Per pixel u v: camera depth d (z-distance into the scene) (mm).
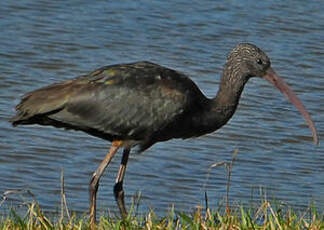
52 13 22156
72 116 11648
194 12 23000
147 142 12148
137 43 20891
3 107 17359
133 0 23547
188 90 11953
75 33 21109
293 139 17156
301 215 12328
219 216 10773
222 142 16875
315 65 20500
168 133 12109
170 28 21844
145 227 10555
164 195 14578
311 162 16266
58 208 13711
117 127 11836
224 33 21844
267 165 16062
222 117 12219
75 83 11773
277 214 10875
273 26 22516
